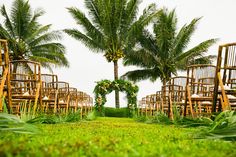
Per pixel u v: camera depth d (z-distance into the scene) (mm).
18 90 5113
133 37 21703
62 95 7148
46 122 4371
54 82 6277
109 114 19562
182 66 24547
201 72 5547
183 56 24125
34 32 23359
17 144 1525
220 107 4359
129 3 21328
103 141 1788
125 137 2150
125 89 18703
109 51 22109
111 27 21406
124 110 19391
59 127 3309
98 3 20469
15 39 23188
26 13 22594
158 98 8070
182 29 23812
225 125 2400
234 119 2311
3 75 3521
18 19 22469
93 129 3068
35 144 1609
